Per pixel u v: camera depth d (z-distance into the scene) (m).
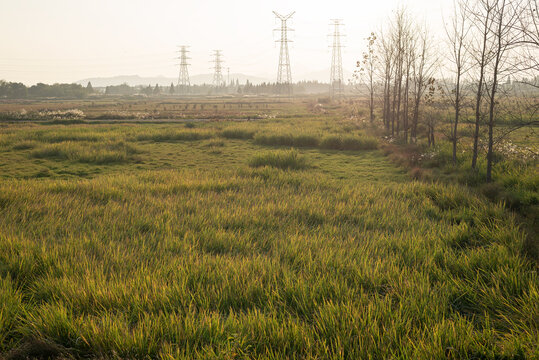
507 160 14.45
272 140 25.92
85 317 4.57
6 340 4.16
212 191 12.07
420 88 22.50
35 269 5.88
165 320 4.21
